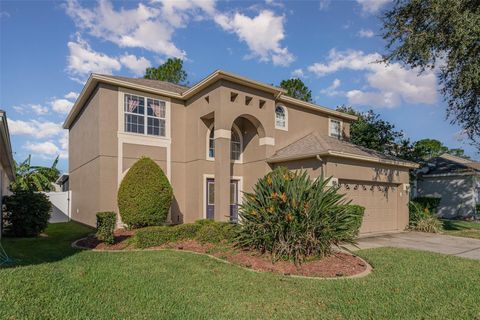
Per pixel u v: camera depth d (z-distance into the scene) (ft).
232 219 48.42
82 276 21.58
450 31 39.37
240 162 58.75
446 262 29.04
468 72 38.78
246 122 58.54
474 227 61.16
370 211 50.88
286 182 29.25
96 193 47.96
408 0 42.34
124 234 40.73
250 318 15.80
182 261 27.45
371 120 77.00
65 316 14.94
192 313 16.07
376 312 16.78
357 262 28.02
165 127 53.98
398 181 55.77
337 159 45.75
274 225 27.50
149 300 17.67
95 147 48.98
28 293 17.19
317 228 27.61
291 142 60.34
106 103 47.96
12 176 58.44
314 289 20.44
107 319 14.94
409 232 53.16
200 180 52.29
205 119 53.83
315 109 65.10
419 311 17.02
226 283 21.35
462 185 81.97
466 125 49.57
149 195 42.93
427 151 83.66
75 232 45.39
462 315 16.56
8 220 40.50
